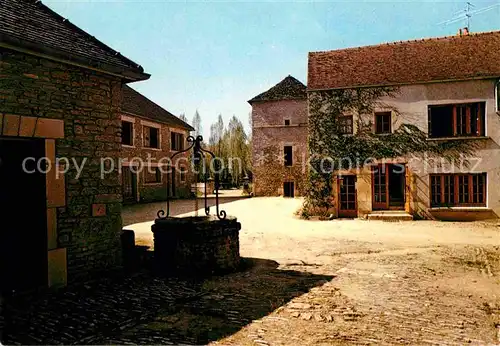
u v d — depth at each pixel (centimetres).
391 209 1501
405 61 1516
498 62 1370
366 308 502
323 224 1355
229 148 4281
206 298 543
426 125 1404
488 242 998
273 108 2486
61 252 570
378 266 744
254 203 2109
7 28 517
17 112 517
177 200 2361
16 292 529
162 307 502
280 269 726
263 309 497
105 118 654
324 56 1684
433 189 1412
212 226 692
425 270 708
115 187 671
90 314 473
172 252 703
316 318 464
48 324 438
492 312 488
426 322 452
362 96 1476
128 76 675
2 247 562
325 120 1522
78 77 605
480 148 1352
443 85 1387
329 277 663
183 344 388
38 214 556
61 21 713
